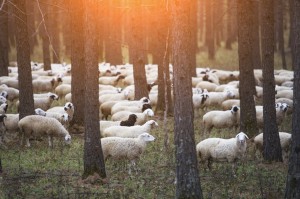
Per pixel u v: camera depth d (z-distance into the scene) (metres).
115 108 78.94
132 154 54.56
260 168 57.31
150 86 100.25
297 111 40.75
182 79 40.75
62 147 65.06
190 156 40.75
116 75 133.38
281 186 50.12
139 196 45.47
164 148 63.53
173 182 49.88
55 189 46.56
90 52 48.31
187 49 40.91
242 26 68.44
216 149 53.72
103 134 64.56
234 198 45.66
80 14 75.75
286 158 63.19
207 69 149.75
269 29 60.44
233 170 54.00
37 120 64.00
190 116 40.94
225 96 93.44
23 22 68.62
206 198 44.75
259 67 153.75
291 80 127.38
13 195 44.25
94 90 48.53
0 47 121.12
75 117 77.06
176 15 40.84
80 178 50.47
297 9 41.06
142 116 72.69
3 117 66.56
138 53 89.06
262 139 62.75
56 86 116.56
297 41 41.06
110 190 46.84
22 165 55.50
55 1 87.62
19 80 69.00
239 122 73.00
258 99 107.00
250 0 68.06
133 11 88.75
